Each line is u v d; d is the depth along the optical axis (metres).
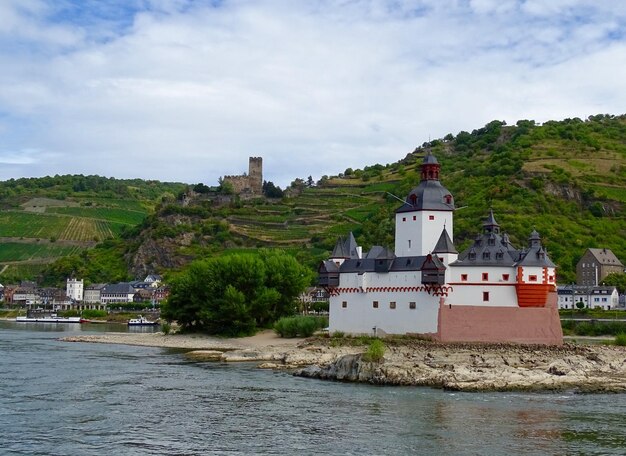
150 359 129.00
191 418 72.44
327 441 63.25
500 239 145.25
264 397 85.19
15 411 75.19
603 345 140.50
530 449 60.97
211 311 175.12
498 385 91.69
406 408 78.25
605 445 62.34
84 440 62.94
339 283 149.62
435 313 135.62
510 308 134.38
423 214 145.75
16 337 190.12
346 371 100.62
